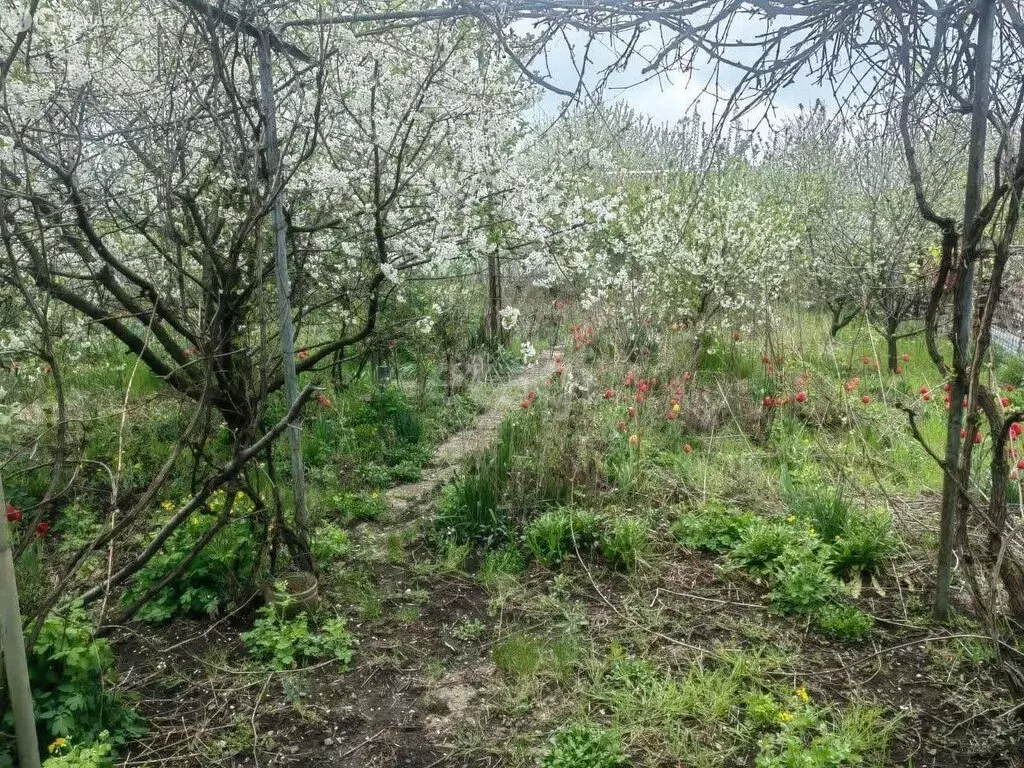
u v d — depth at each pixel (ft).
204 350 12.47
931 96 10.39
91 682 10.10
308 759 10.05
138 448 19.49
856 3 7.47
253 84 12.19
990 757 9.70
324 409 23.62
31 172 13.50
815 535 14.58
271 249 16.26
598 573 14.78
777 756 9.42
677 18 7.40
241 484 12.91
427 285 30.40
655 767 9.66
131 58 15.39
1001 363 29.78
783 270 33.65
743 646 12.30
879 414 22.99
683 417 22.74
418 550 16.15
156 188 13.93
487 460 17.67
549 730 10.45
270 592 13.15
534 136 24.61
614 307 26.73
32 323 20.10
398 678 11.76
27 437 19.39
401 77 16.02
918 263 29.45
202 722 10.75
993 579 10.26
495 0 8.30
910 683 11.26
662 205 30.99
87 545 10.27
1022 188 10.05
